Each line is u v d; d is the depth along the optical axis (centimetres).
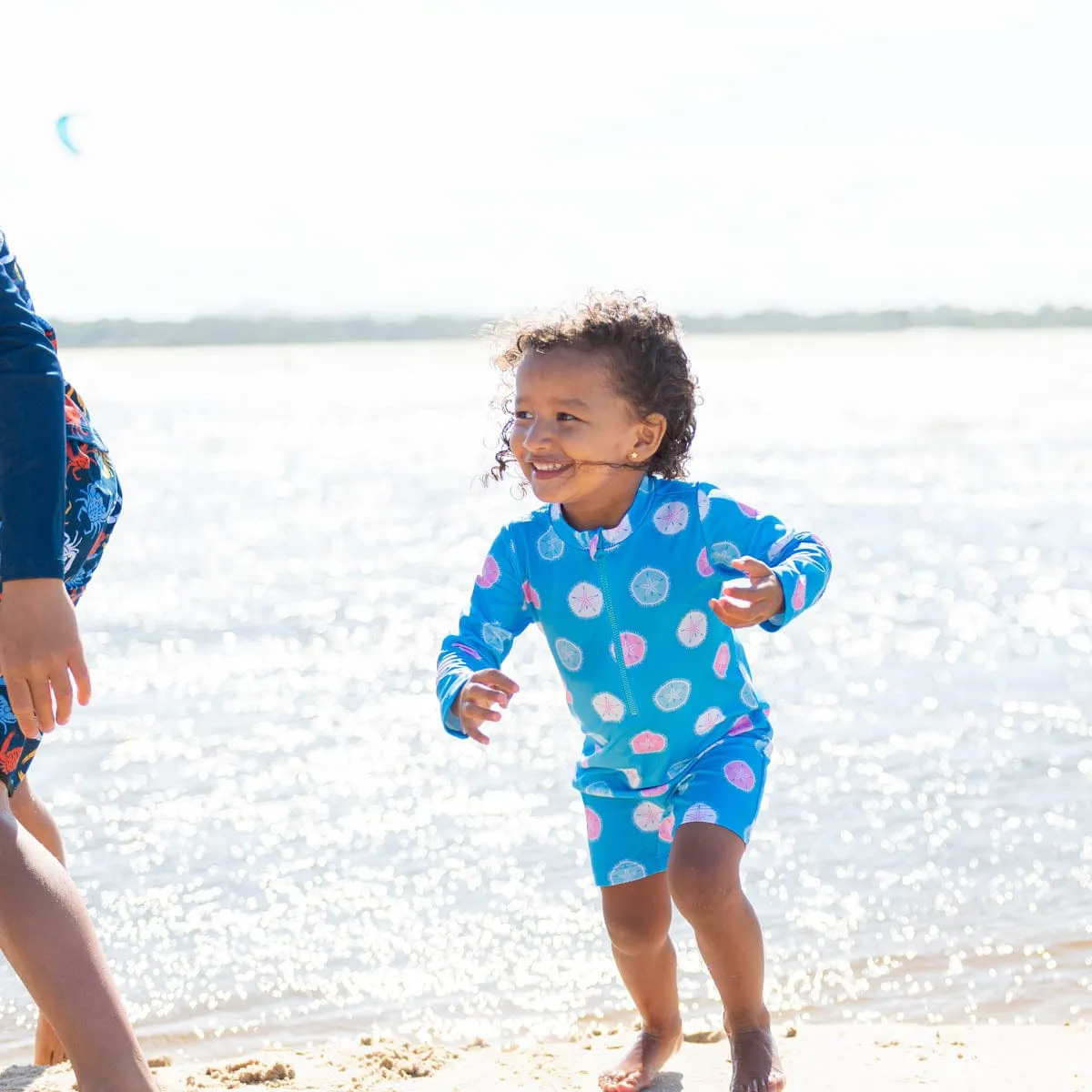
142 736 602
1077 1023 307
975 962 357
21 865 193
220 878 429
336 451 2348
